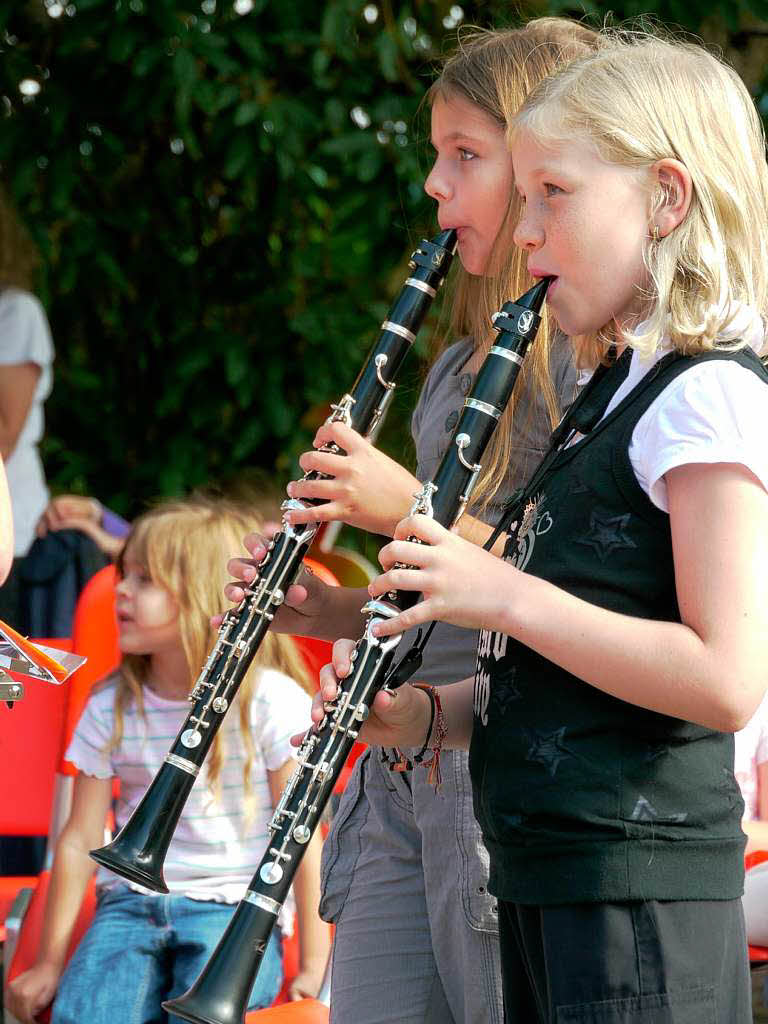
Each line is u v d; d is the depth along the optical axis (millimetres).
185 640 7031
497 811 3959
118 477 13289
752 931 6633
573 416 4270
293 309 12969
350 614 5305
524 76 5113
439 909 5125
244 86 11719
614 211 3965
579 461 4012
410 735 4609
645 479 3830
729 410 3711
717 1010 3766
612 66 4070
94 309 13203
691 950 3758
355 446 4816
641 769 3789
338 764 4145
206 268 13172
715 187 3980
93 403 13289
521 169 4113
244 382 12539
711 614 3617
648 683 3645
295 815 4094
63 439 13352
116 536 10547
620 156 3947
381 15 12375
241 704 6891
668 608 3830
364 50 12336
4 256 10578
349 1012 5414
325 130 12250
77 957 6535
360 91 12133
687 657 3609
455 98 5199
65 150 12109
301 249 13141
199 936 6559
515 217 5156
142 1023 6434
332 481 4781
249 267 13164
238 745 6879
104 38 11633
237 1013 3814
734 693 3586
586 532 3912
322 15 11969
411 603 4199
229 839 6805
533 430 5188
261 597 4793
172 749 4660
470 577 3809
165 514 7246
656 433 3793
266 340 12805
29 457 10438
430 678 5328
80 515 10398
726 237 4008
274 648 7176
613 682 3686
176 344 12836
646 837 3764
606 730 3824
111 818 7910
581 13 11484
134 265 13102
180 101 11227
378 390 5066
